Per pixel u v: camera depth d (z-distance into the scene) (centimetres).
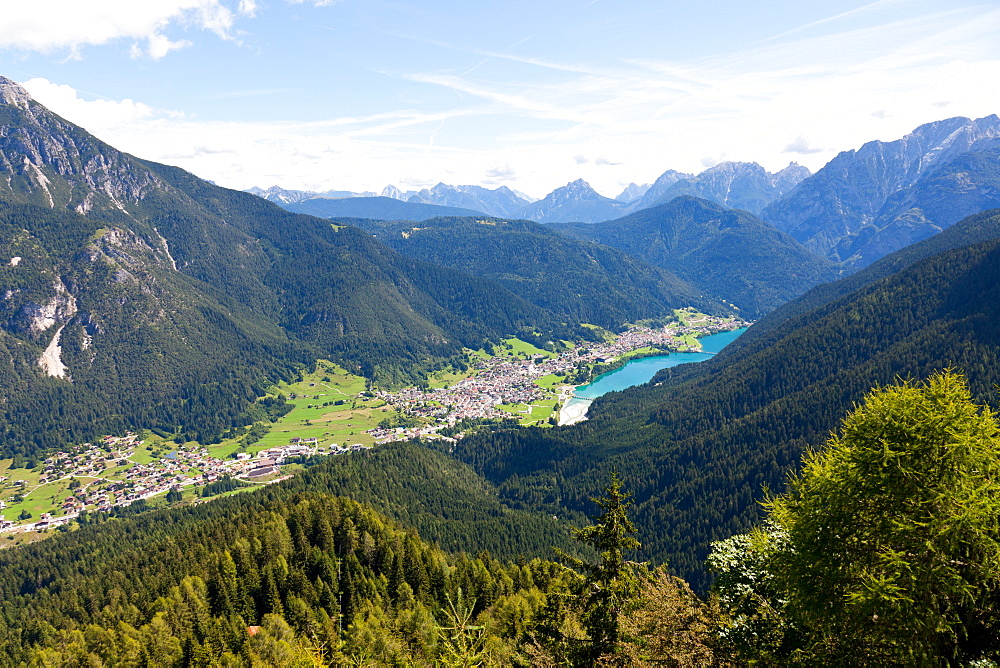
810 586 2792
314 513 14112
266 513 14762
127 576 13812
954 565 2517
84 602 13262
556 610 4825
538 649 4791
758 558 3541
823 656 2778
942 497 2448
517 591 11625
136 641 10244
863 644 2631
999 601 2538
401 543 13288
